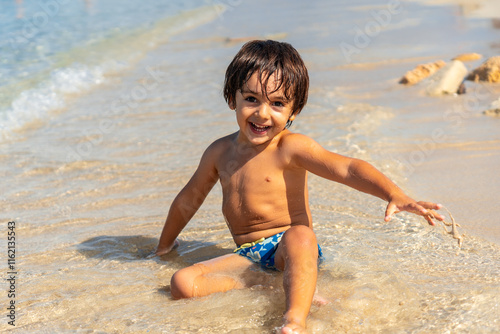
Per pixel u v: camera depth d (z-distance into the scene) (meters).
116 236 3.60
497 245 3.11
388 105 6.30
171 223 3.27
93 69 8.81
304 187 3.02
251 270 2.83
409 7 13.66
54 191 4.37
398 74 7.61
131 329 2.42
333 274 2.79
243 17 14.37
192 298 2.66
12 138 5.70
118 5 17.11
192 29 12.90
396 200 2.52
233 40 11.02
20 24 12.67
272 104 2.83
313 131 5.36
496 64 6.77
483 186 4.01
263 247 2.86
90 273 3.08
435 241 3.20
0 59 9.36
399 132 5.32
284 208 2.96
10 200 4.20
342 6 15.06
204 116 6.21
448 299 2.50
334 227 3.48
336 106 6.25
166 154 5.09
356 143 4.97
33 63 9.08
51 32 12.05
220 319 2.45
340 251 3.09
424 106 6.18
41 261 3.26
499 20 10.80
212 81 7.84
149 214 3.93
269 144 2.95
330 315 2.40
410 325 2.32
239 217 2.98
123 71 8.75
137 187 4.41
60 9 15.42
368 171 2.68
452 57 8.14
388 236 3.30
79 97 7.29
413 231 3.36
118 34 12.12
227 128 5.74
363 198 3.94
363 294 2.55
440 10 12.78
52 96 7.25
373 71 7.90
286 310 2.38
